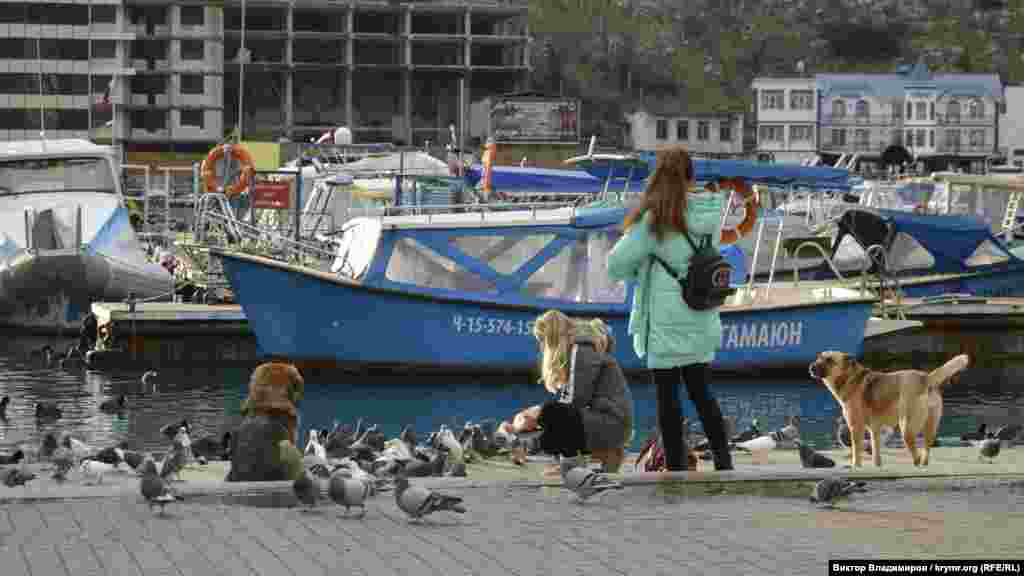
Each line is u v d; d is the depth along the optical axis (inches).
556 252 1354.6
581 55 7726.4
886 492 464.1
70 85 5157.5
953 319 1630.2
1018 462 687.1
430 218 1338.6
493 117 5300.2
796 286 1609.3
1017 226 2046.0
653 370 534.3
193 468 701.3
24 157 1829.5
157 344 1496.1
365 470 624.4
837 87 6102.4
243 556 367.2
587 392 559.8
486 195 1711.4
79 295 1745.8
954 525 406.6
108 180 1868.8
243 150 1855.3
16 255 1720.0
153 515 422.0
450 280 1338.6
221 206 1822.1
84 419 1116.5
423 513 407.5
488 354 1337.4
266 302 1314.0
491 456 698.2
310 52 6003.9
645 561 362.0
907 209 2293.3
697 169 1365.7
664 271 524.7
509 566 356.8
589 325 571.8
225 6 5684.1
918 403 617.6
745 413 1193.4
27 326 1801.2
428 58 6171.3
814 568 353.4
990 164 5556.1
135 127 5364.2
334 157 2696.9
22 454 725.3
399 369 1336.1
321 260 1659.7
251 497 449.7
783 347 1400.1
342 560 362.9
